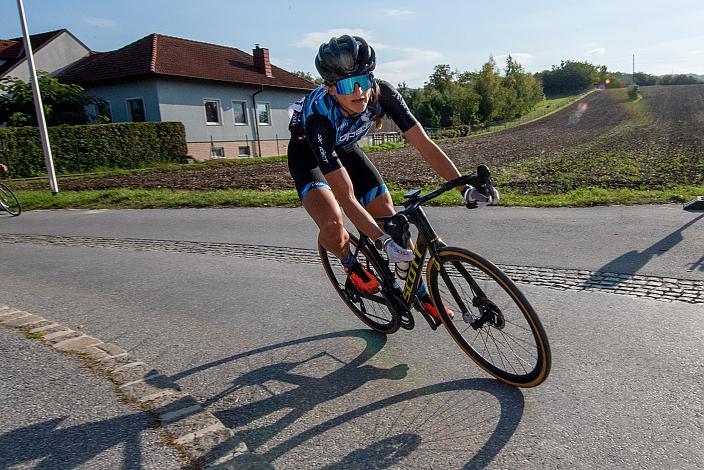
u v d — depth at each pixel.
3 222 10.27
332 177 2.79
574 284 4.50
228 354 3.44
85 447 2.32
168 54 28.19
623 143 23.81
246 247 6.83
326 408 2.71
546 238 6.13
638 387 2.73
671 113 52.47
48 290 5.11
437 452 2.28
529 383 2.71
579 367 2.99
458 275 2.86
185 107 27.42
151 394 2.79
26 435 2.42
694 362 2.97
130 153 23.91
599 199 8.12
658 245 5.48
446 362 3.18
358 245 3.51
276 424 2.58
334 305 4.36
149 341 3.69
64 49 31.69
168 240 7.59
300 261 5.95
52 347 3.46
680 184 9.70
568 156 18.83
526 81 82.06
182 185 15.01
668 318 3.62
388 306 3.39
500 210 8.01
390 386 2.91
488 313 2.74
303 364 3.25
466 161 19.59
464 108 62.12
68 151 21.81
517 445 2.30
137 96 26.58
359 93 2.75
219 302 4.55
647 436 2.31
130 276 5.58
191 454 2.26
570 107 83.44
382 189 3.43
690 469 2.08
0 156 19.77
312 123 2.85
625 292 4.22
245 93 30.83
